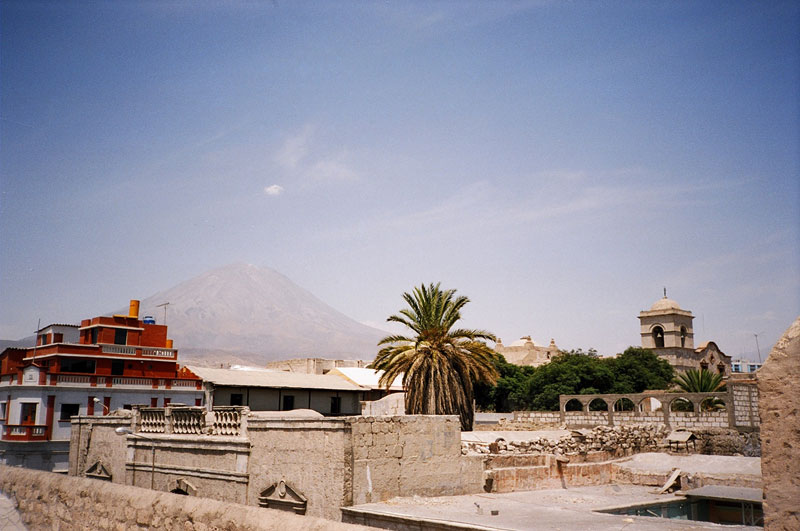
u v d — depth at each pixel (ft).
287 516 30.35
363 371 261.24
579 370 289.94
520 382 316.81
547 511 72.64
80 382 184.85
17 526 48.75
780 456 16.76
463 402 146.72
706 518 94.17
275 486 84.28
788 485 16.51
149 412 111.55
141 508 38.24
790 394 16.75
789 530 16.30
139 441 111.55
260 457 87.92
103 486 42.60
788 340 17.08
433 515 69.36
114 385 190.70
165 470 103.76
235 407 94.07
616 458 117.70
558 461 102.99
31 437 173.37
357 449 78.13
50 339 199.93
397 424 83.20
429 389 145.28
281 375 225.56
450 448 88.84
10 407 183.21
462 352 151.74
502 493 92.02
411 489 83.10
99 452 120.57
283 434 85.15
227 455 93.09
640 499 90.38
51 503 46.21
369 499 78.33
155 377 198.18
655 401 263.29
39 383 178.19
